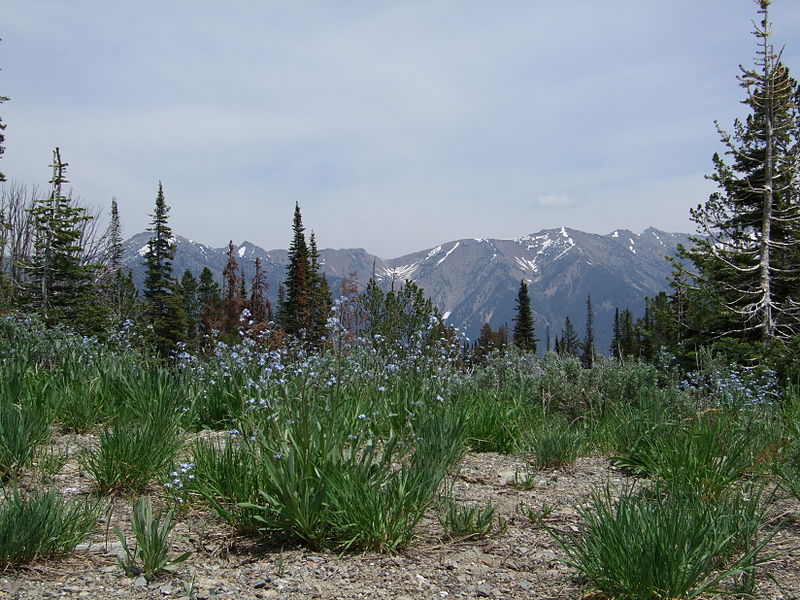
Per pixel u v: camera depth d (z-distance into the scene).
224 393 7.21
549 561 3.85
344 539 4.05
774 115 21.12
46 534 3.62
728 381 8.64
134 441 5.01
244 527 4.25
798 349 15.14
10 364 8.11
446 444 5.61
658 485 4.41
